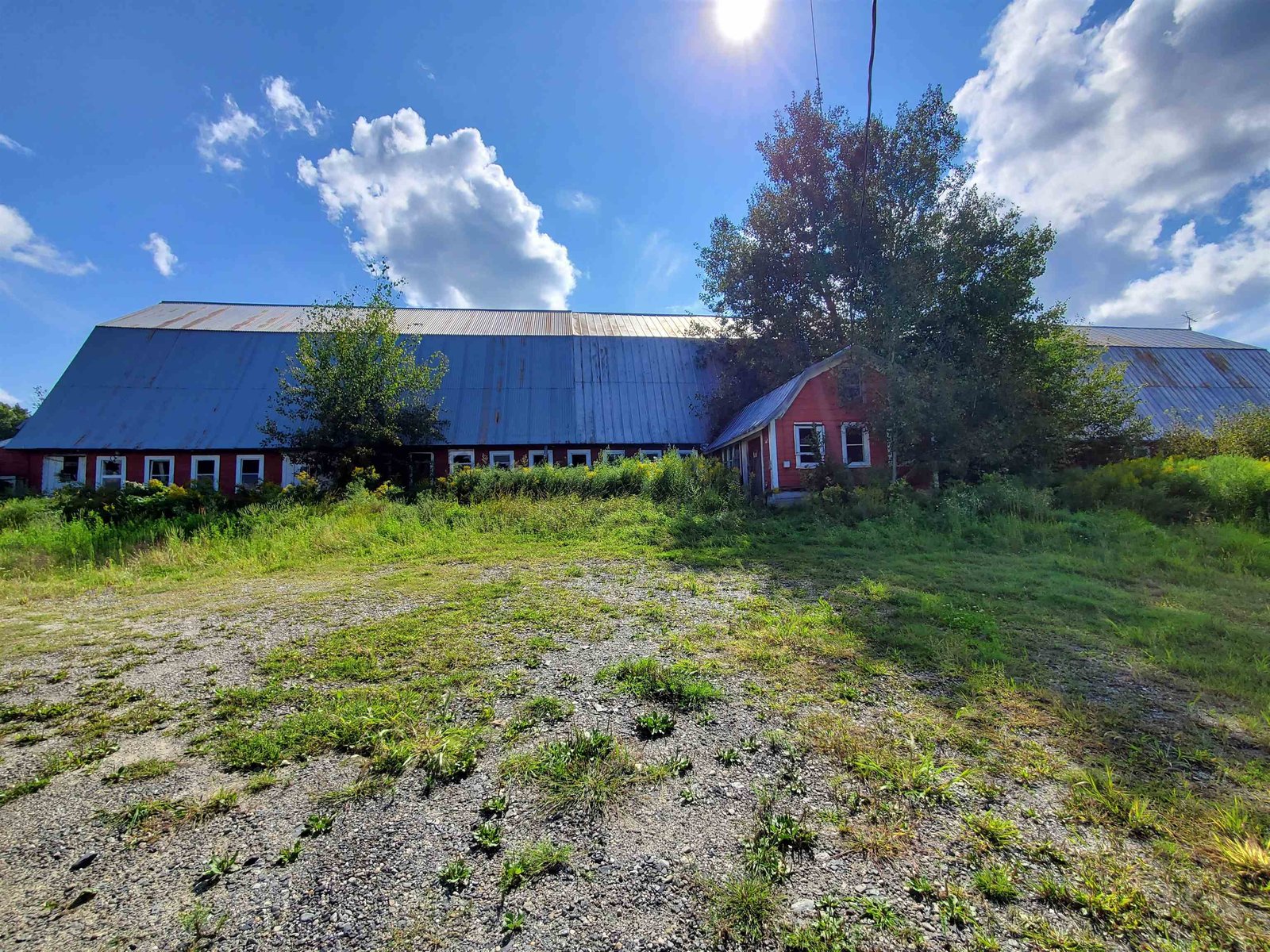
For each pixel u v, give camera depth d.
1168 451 17.05
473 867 2.11
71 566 8.74
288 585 7.11
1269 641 4.38
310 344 17.33
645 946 1.77
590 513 11.95
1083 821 2.29
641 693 3.52
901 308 14.69
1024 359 14.62
